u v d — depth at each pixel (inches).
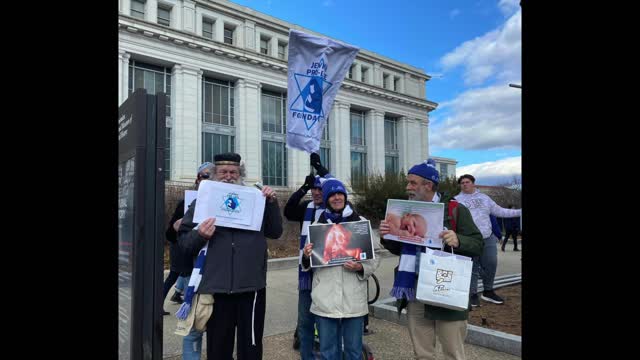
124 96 1092.5
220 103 1304.1
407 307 123.7
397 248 126.5
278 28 1454.2
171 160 1171.3
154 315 82.9
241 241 119.3
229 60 1283.2
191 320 113.9
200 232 111.8
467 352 169.5
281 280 343.9
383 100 1740.9
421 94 1959.9
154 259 83.4
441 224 114.3
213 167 132.3
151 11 1179.9
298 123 165.3
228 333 117.3
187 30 1243.2
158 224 84.0
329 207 133.0
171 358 167.5
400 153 1839.3
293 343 182.4
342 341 134.4
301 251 152.8
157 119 85.0
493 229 240.2
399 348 177.2
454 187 1010.1
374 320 217.9
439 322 113.1
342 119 1589.6
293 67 165.2
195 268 116.3
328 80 171.3
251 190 122.6
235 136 1312.7
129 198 88.0
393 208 121.8
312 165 167.9
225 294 116.3
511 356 165.0
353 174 1205.7
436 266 108.3
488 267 239.9
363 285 124.0
